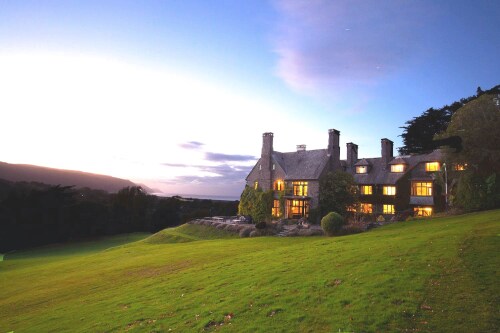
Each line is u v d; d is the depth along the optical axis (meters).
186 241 48.03
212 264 24.30
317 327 10.60
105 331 13.58
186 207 115.88
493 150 33.97
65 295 22.83
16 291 26.44
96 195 145.25
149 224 104.75
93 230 92.38
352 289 13.22
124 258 35.75
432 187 51.78
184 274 22.34
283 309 12.47
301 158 57.91
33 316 18.69
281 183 56.25
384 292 12.41
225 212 106.00
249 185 60.38
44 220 84.69
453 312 10.28
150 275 24.84
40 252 65.06
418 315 10.36
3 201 82.56
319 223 50.91
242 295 15.00
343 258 18.41
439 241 18.70
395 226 34.09
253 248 30.80
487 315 9.84
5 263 45.16
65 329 14.98
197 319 13.13
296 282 15.48
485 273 12.80
